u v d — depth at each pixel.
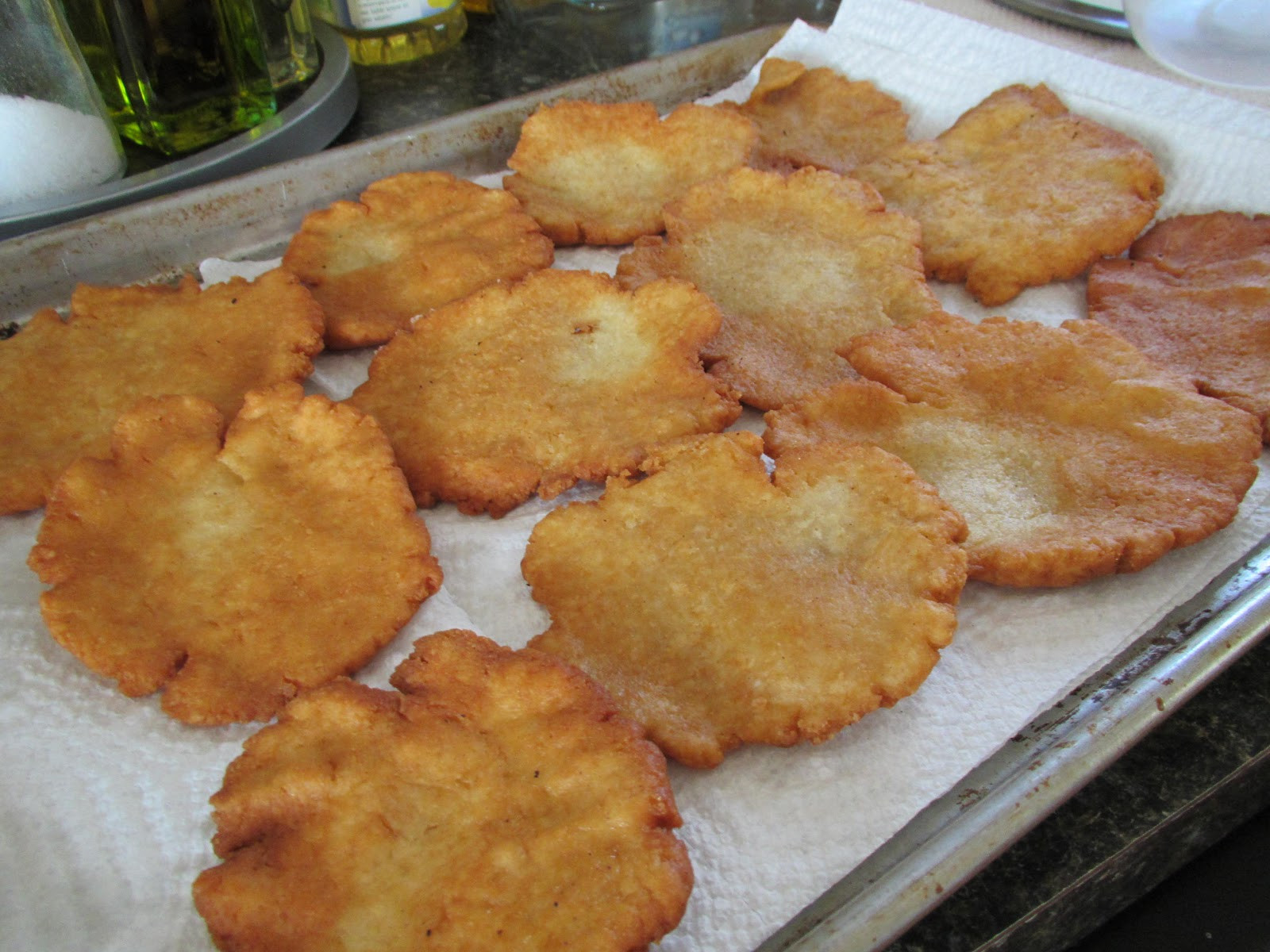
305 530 0.29
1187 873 0.30
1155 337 0.34
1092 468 0.30
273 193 0.40
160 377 0.33
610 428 0.32
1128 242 0.37
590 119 0.43
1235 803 0.27
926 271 0.38
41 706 0.26
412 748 0.24
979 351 0.33
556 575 0.28
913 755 0.25
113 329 0.35
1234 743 0.27
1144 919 0.30
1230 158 0.39
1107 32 0.47
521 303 0.36
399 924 0.22
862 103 0.45
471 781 0.23
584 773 0.23
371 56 0.50
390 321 0.36
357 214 0.39
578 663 0.26
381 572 0.28
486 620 0.28
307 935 0.22
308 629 0.27
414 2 0.49
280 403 0.31
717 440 0.30
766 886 0.23
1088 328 0.34
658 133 0.43
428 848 0.23
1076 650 0.27
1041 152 0.41
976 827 0.23
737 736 0.25
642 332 0.34
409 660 0.25
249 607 0.28
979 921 0.24
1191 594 0.28
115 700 0.27
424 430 0.32
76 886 0.23
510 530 0.31
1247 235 0.37
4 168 0.38
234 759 0.25
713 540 0.28
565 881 0.22
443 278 0.37
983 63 0.44
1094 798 0.26
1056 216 0.38
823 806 0.24
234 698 0.26
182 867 0.24
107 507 0.29
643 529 0.29
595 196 0.41
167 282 0.39
